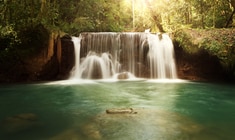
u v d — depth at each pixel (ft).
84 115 22.90
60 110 24.97
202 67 47.16
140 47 51.93
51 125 19.79
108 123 20.04
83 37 51.08
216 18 56.29
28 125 19.72
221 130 18.51
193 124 19.98
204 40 43.75
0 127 19.16
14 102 29.14
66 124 20.08
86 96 32.89
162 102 28.91
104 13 75.82
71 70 49.73
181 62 49.08
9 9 42.11
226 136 17.19
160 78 50.90
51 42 47.01
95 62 51.06
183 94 34.27
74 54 49.96
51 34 47.11
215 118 22.03
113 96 32.78
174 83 44.52
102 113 23.45
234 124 20.13
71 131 18.31
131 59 52.03
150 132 17.88
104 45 51.78
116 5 84.33
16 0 42.55
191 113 23.76
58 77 49.06
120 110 23.59
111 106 26.76
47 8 47.57
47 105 27.50
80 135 17.44
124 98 31.42
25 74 46.01
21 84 42.83
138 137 16.93
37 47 45.11
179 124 19.90
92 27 67.56
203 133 17.78
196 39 45.11
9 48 42.98
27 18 43.93
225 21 56.24
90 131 18.19
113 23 77.92
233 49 41.47
